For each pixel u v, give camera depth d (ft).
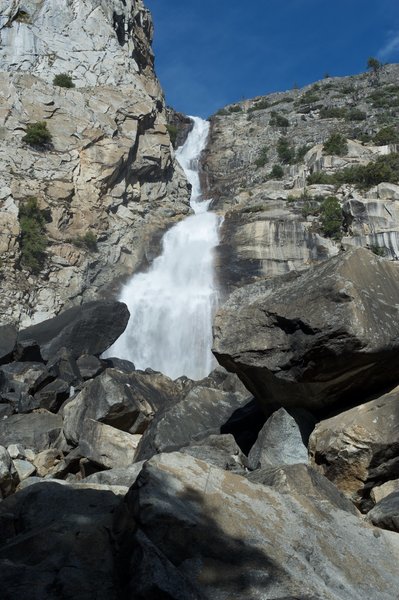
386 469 28.60
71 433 43.73
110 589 18.61
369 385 31.86
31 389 57.26
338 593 19.11
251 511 21.04
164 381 49.73
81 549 20.02
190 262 159.22
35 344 65.92
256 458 32.58
